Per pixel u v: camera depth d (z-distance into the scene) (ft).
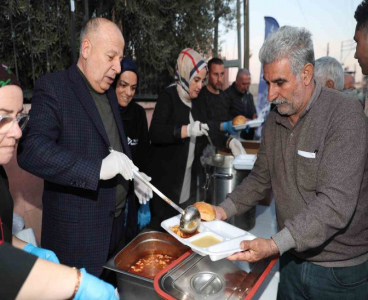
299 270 4.03
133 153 6.91
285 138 3.92
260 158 4.63
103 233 4.77
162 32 12.97
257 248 3.27
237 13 17.34
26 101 7.73
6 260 1.83
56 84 4.43
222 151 8.75
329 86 5.46
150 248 4.79
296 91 3.44
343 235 3.61
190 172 7.97
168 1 12.42
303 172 3.67
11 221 3.21
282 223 4.23
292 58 3.31
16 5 7.41
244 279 3.44
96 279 2.16
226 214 4.61
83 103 4.52
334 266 3.74
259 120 9.16
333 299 3.87
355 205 3.24
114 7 10.47
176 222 4.43
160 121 7.23
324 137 3.45
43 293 1.92
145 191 6.06
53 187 4.60
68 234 4.57
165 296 3.01
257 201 4.80
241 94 13.02
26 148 4.04
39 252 3.01
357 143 3.24
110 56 4.47
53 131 4.27
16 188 7.08
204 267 3.61
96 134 4.66
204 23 13.92
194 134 6.70
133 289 3.58
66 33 9.08
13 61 8.09
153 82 13.07
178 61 7.40
